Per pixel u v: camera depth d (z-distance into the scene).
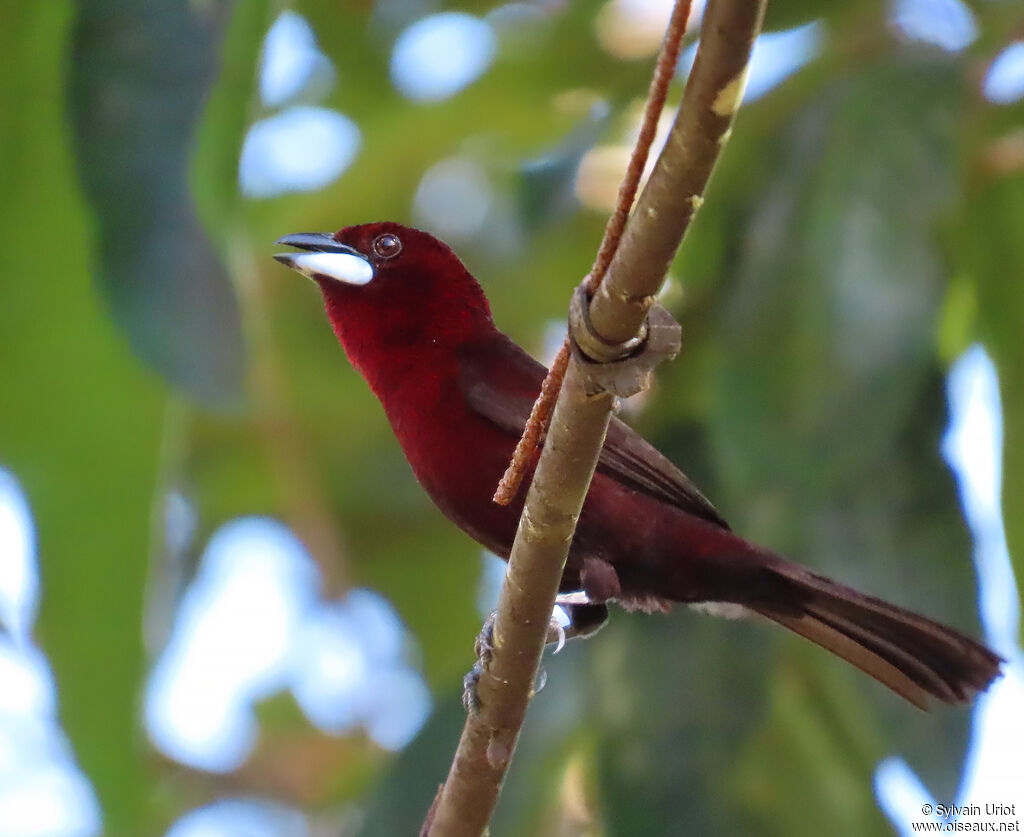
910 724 10.76
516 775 11.16
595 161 13.20
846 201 9.91
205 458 15.38
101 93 7.79
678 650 10.56
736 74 4.63
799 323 9.72
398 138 13.47
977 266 11.01
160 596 14.67
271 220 14.09
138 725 9.88
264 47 7.68
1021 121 10.78
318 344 14.80
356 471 15.49
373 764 15.16
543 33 12.95
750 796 10.66
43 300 8.74
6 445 9.08
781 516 10.36
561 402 5.83
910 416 10.48
